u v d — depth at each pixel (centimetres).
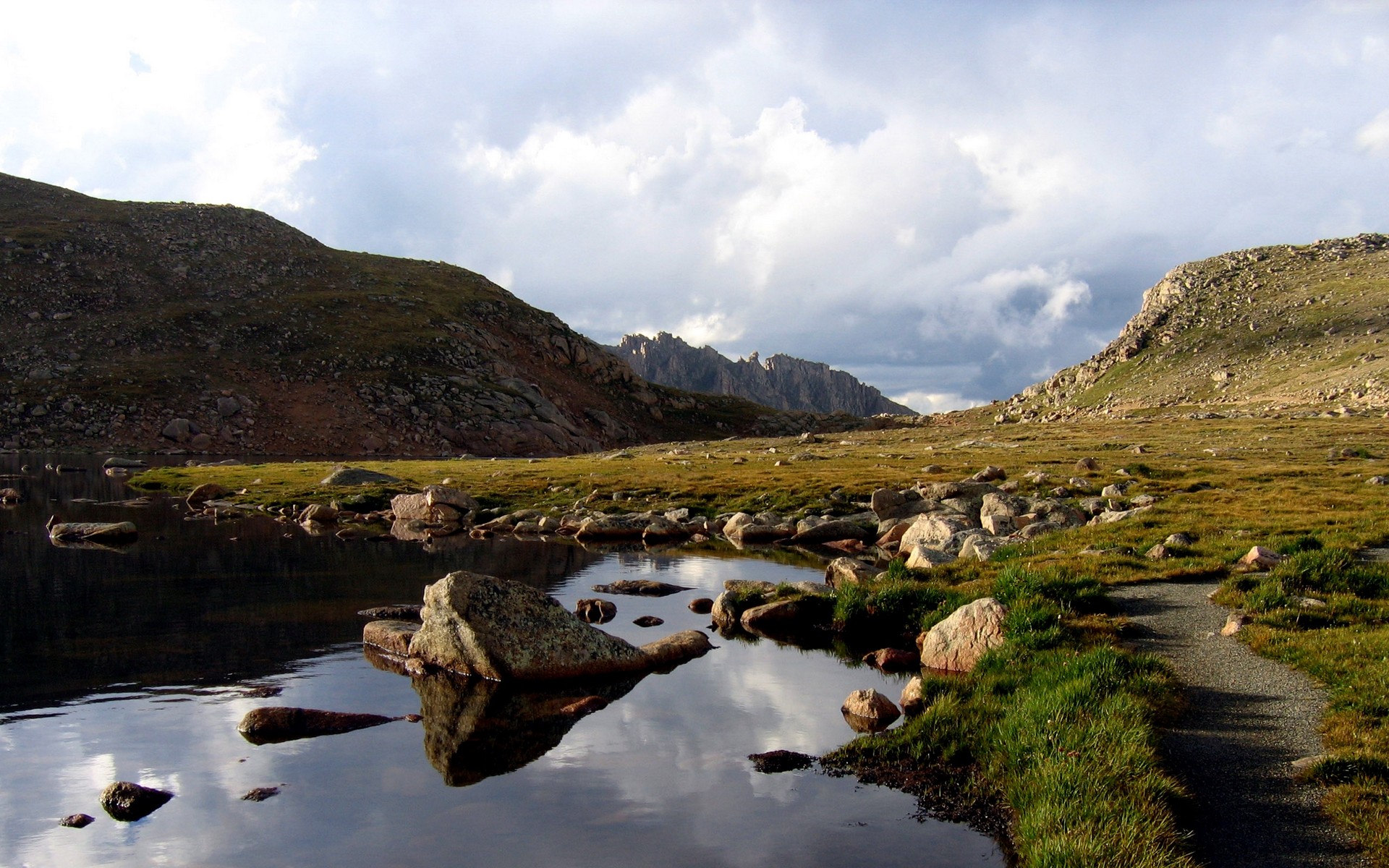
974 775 1043
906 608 1861
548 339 19900
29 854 915
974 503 3466
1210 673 1225
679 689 1488
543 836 941
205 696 1476
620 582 2477
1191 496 3266
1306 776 873
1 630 1972
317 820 993
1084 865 726
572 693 1473
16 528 3891
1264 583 1602
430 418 13912
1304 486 3497
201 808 1026
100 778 1126
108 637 1903
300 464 7638
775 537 3603
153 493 5847
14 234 14662
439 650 1622
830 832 927
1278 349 14762
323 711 1341
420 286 19175
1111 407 15712
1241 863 739
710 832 937
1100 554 2083
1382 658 1170
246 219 18600
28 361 12038
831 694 1441
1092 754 920
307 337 15000
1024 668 1302
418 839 938
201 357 13438
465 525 4256
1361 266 17350
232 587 2511
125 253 15538
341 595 2395
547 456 14200
